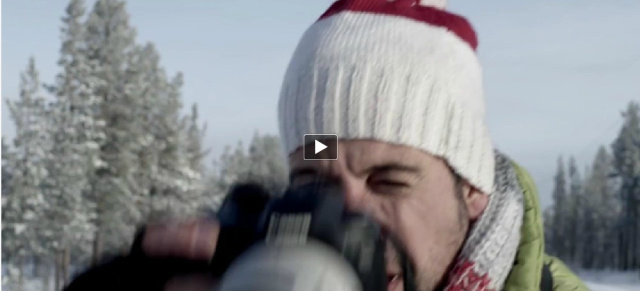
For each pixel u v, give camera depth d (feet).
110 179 122.62
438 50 5.28
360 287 3.12
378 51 5.13
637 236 257.96
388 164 4.79
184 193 130.21
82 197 122.31
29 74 124.16
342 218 3.34
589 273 274.57
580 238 295.48
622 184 260.21
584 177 305.12
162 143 132.67
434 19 5.47
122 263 4.02
